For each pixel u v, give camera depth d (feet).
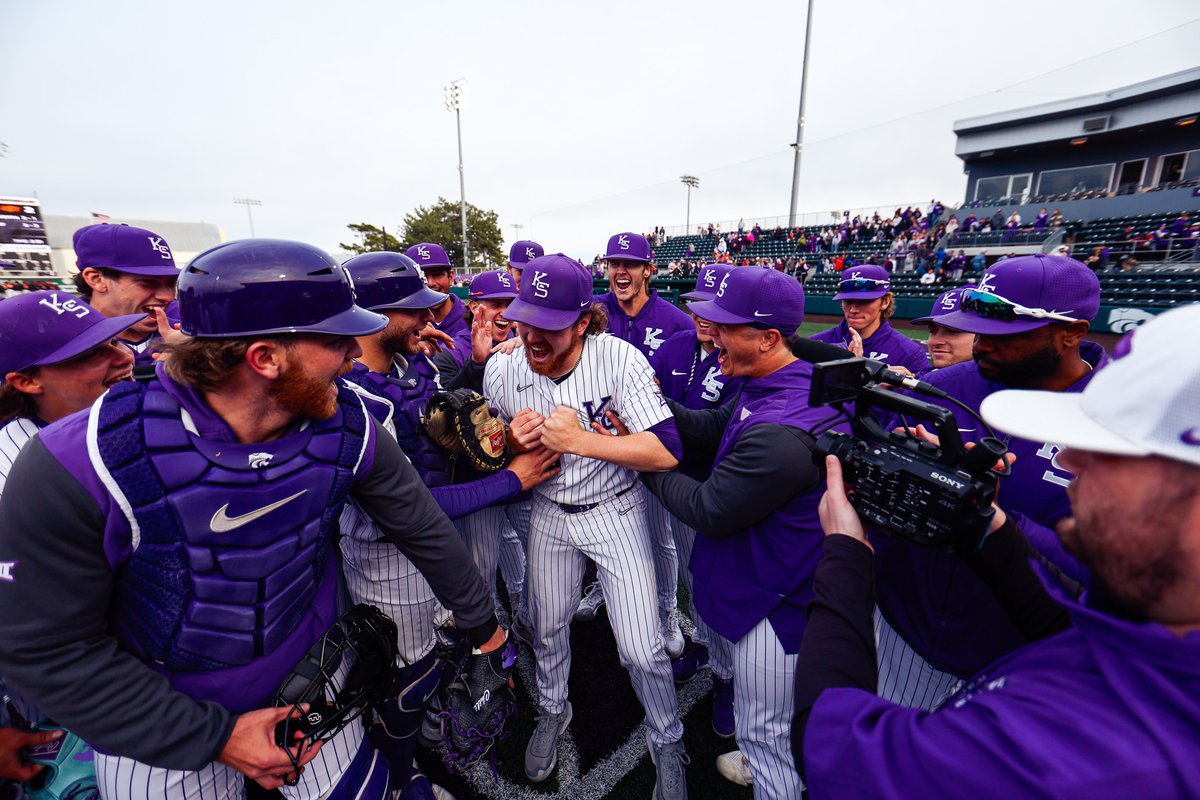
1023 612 3.53
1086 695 1.74
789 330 5.15
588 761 6.40
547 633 6.31
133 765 3.49
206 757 3.13
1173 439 1.58
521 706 7.30
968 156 77.92
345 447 3.55
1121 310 34.42
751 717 5.14
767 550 4.80
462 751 5.05
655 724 5.90
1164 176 62.54
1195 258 45.24
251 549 3.23
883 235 72.18
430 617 5.72
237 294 2.76
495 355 6.89
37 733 4.09
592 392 6.03
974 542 3.16
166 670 3.32
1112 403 1.77
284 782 3.58
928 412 3.16
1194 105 57.62
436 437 5.60
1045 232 59.88
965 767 1.78
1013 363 4.65
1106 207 62.44
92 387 4.85
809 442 4.40
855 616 2.85
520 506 7.68
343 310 3.18
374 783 4.37
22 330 4.42
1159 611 1.72
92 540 2.76
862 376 3.58
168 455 2.85
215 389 2.94
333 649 3.75
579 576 6.43
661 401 5.91
